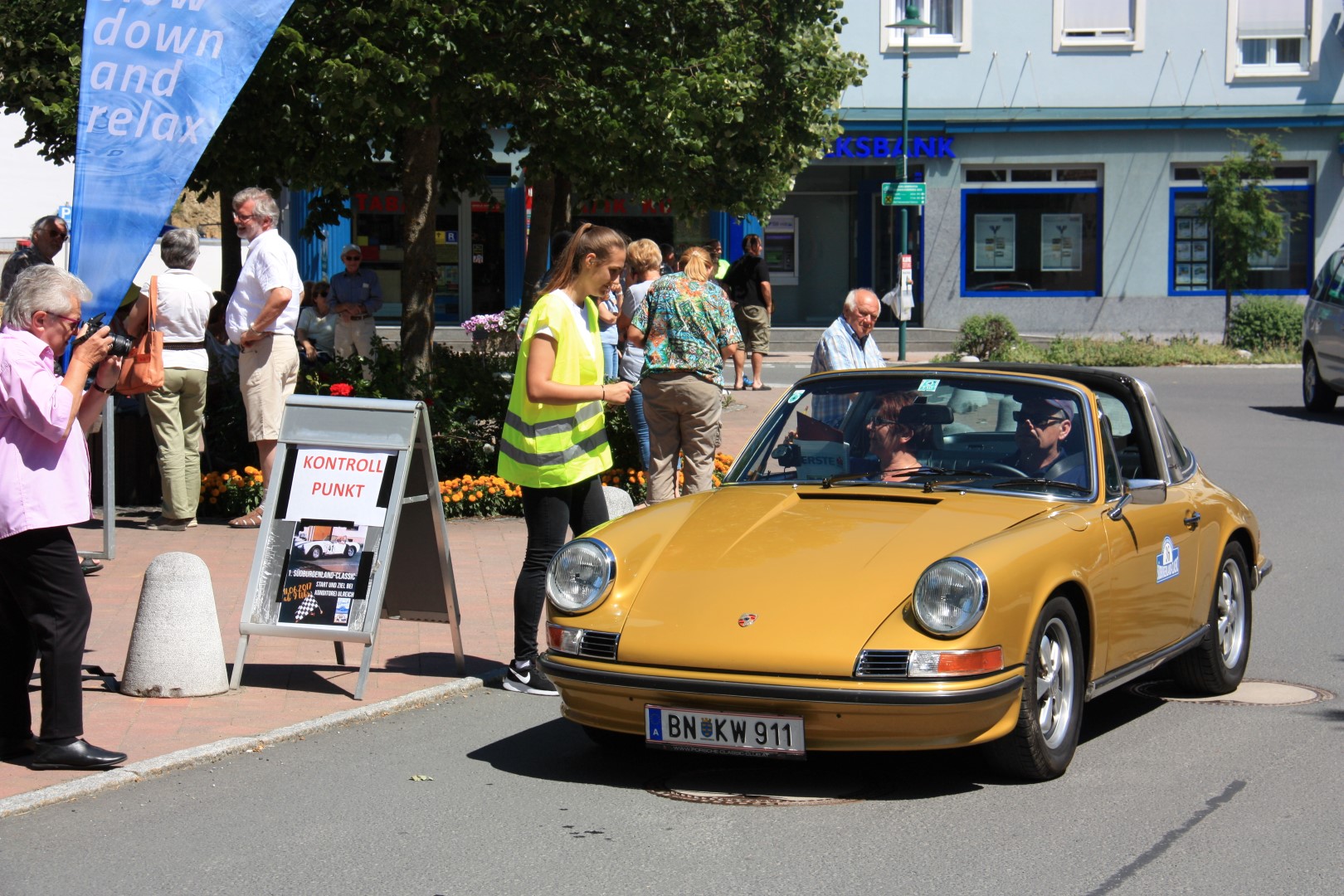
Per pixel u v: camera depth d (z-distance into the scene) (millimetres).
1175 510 6660
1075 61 31047
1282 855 4801
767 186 17094
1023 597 5301
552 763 5961
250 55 7348
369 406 7035
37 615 5660
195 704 6703
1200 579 6844
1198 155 31234
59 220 9992
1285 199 31672
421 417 7035
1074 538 5715
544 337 6805
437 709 6832
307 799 5488
